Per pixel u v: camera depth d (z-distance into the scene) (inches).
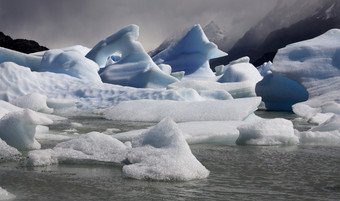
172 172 260.2
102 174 270.8
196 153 369.1
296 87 1026.1
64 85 972.6
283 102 1064.8
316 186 254.8
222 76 1218.0
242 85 1052.5
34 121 345.1
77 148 309.6
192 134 434.3
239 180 266.8
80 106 876.6
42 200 215.5
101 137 315.3
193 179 265.4
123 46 1236.5
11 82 909.8
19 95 884.6
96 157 298.5
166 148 281.0
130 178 261.7
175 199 221.0
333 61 965.2
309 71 960.9
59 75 1013.2
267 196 231.1
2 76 915.4
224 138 440.8
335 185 257.8
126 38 1226.0
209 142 434.0
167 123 292.5
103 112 804.0
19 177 261.4
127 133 437.1
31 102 735.7
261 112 992.2
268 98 1081.4
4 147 317.7
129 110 701.3
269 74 1100.5
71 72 1106.7
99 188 238.8
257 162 330.0
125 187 241.3
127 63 1205.7
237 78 1147.9
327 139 451.8
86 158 297.4
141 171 262.4
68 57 1146.0
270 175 283.6
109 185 245.0
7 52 1247.5
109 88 951.6
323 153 375.9
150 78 1127.6
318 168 309.1
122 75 1170.0
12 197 218.2
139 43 1223.5
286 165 319.0
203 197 225.9
